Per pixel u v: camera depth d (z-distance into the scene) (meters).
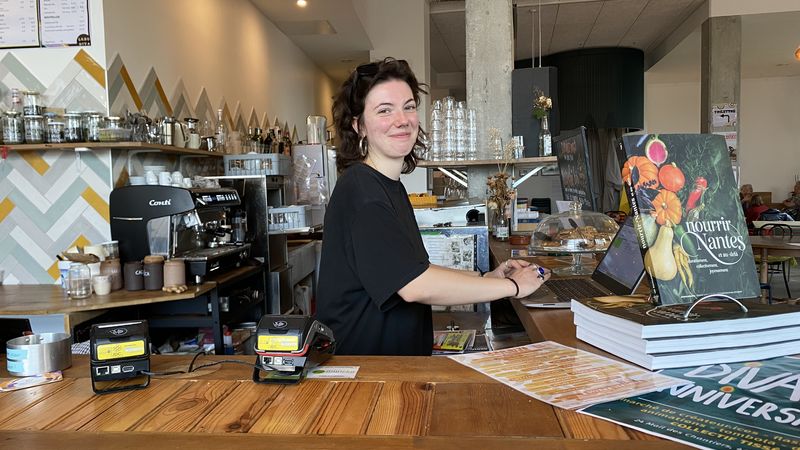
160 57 3.85
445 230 3.14
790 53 10.98
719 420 0.79
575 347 1.21
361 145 1.66
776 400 0.86
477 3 4.39
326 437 0.80
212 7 4.79
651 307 1.18
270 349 1.05
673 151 1.28
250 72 5.76
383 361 1.16
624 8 8.70
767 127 13.59
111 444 0.80
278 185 4.48
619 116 11.03
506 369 1.08
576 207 2.38
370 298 1.49
